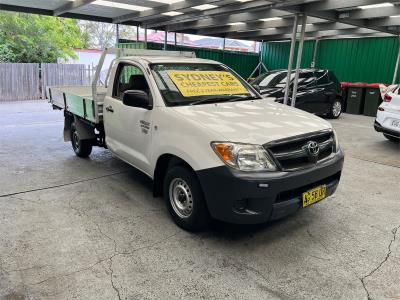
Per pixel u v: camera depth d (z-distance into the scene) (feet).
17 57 59.21
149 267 9.37
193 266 9.46
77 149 19.77
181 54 17.63
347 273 9.28
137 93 12.55
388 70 40.88
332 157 11.23
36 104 42.22
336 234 11.37
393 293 8.50
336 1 24.25
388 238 11.16
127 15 33.94
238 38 47.96
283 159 9.83
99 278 8.87
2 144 22.44
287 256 10.05
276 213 9.75
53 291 8.35
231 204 9.54
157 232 11.27
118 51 16.10
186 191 11.05
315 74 34.37
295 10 26.32
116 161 19.20
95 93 16.10
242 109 12.30
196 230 11.15
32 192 14.44
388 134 22.48
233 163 9.47
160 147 11.60
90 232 11.18
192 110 11.64
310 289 8.60
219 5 28.17
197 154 10.06
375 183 16.31
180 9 28.14
